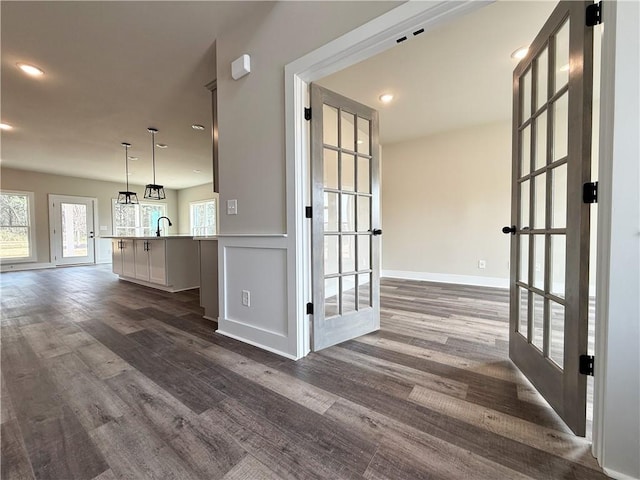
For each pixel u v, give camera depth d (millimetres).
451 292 4051
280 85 2014
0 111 3803
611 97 1024
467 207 4641
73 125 4316
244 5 2090
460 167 4672
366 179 2480
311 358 2000
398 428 1280
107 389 1616
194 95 3424
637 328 1002
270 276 2145
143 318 3002
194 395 1553
